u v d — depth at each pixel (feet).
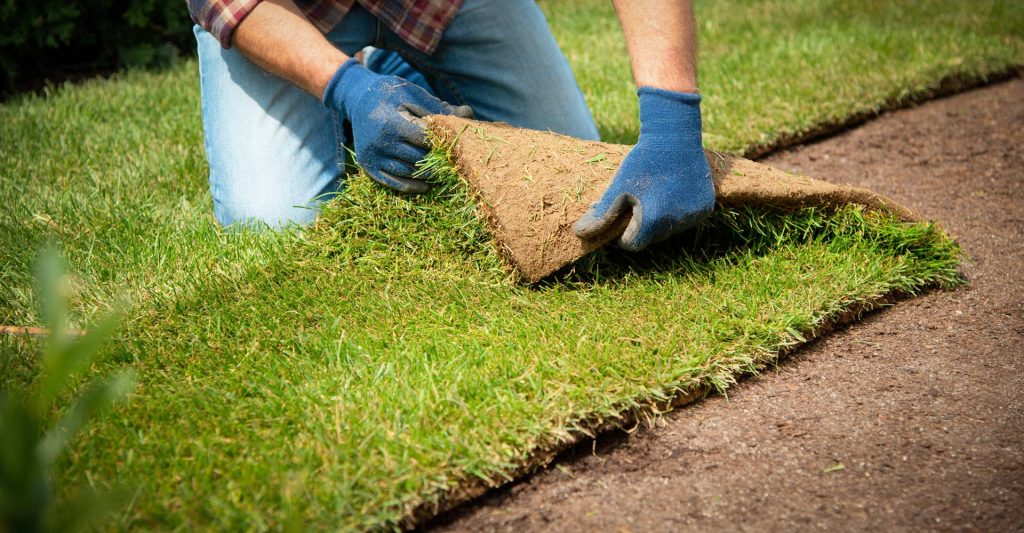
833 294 6.74
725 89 11.66
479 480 5.05
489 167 6.77
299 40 7.05
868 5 15.74
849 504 4.99
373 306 6.57
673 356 5.97
